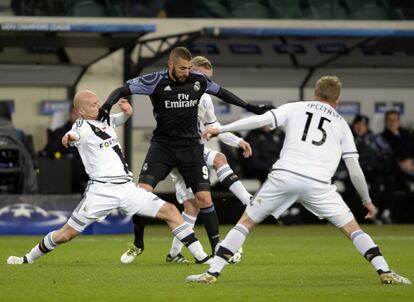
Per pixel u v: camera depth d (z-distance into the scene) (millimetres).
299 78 73250
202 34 62656
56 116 69000
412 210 72812
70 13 70312
